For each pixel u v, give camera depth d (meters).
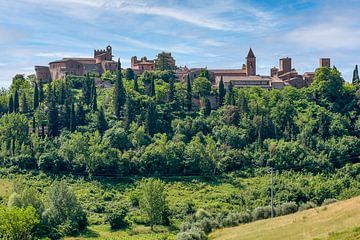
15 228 107.38
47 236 127.69
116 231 137.88
